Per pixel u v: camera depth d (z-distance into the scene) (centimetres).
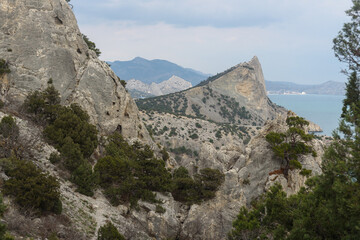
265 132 6575
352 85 2656
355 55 2655
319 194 2038
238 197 4725
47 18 6425
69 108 5556
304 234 1995
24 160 2859
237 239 2931
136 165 4678
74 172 3800
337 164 1809
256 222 2831
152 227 3872
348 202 1591
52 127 4625
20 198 2423
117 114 6738
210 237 4166
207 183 4738
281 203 2602
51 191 2639
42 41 6166
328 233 1945
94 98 6384
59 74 6144
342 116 2703
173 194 4950
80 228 2773
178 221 4272
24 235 2055
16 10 6147
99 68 6694
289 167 5616
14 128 3375
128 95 7256
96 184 4022
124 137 6819
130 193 4244
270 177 5553
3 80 5434
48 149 4122
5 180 2555
